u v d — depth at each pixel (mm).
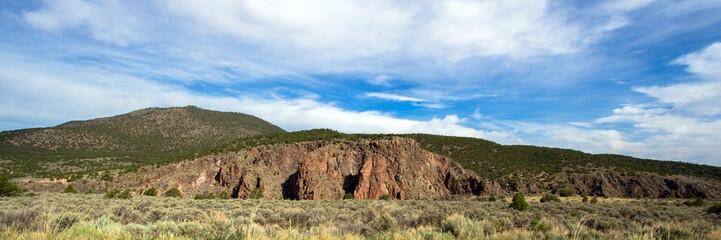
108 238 8961
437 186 88688
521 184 94062
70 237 8859
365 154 89125
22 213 11516
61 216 10977
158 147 158250
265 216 19375
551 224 16281
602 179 93625
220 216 13023
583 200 59875
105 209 22031
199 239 9453
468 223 12539
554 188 91688
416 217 17547
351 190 81062
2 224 10320
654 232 11453
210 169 90250
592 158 110938
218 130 181375
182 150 153375
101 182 85562
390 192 79250
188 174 86688
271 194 78188
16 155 122875
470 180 90500
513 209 33625
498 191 90812
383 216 15211
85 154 135875
